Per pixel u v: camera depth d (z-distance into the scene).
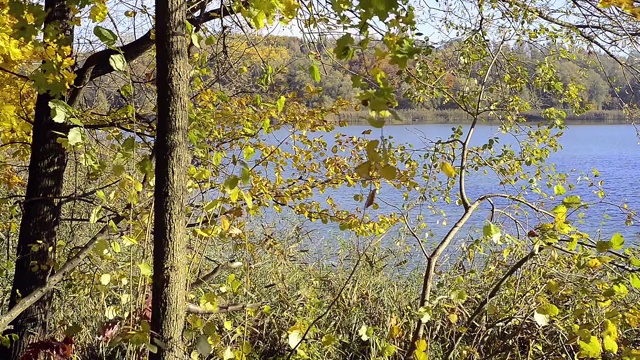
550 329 3.60
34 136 3.85
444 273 5.05
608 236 7.60
